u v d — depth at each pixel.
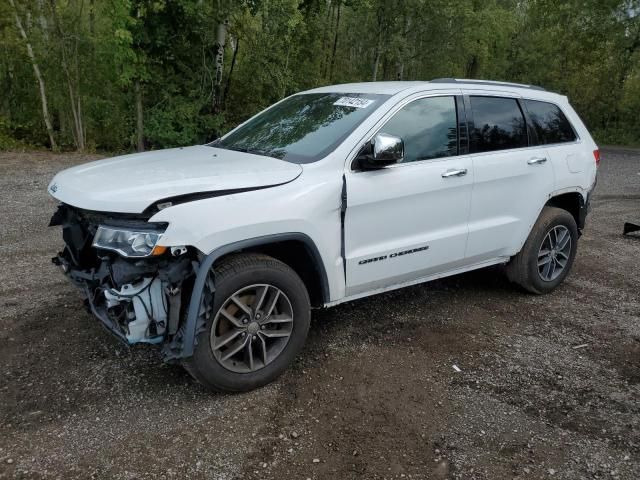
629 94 24.64
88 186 3.24
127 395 3.33
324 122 4.07
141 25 12.21
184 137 13.44
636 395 3.57
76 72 13.89
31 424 3.02
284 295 3.43
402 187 3.92
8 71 14.89
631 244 7.24
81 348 3.82
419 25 20.17
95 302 3.38
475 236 4.51
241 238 3.17
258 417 3.16
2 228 6.55
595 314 4.87
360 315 4.61
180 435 2.98
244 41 14.52
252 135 4.43
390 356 3.94
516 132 4.84
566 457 2.95
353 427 3.11
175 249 2.96
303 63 17.53
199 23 12.82
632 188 11.88
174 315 3.03
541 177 4.92
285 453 2.88
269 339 3.51
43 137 14.99
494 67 28.70
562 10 24.47
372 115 3.91
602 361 4.02
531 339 4.32
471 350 4.09
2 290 4.71
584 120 25.97
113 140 15.12
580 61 25.55
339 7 19.50
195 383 3.48
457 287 5.39
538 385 3.65
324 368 3.73
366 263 3.86
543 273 5.23
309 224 3.44
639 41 23.70
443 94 4.35
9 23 13.62
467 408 3.35
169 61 13.45
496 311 4.85
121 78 12.50
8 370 3.52
